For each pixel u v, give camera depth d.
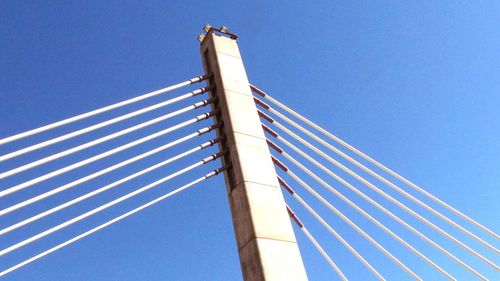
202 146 14.52
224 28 16.75
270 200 12.88
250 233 12.08
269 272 11.38
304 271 11.97
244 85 15.53
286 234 12.43
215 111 15.15
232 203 13.12
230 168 13.95
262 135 14.49
